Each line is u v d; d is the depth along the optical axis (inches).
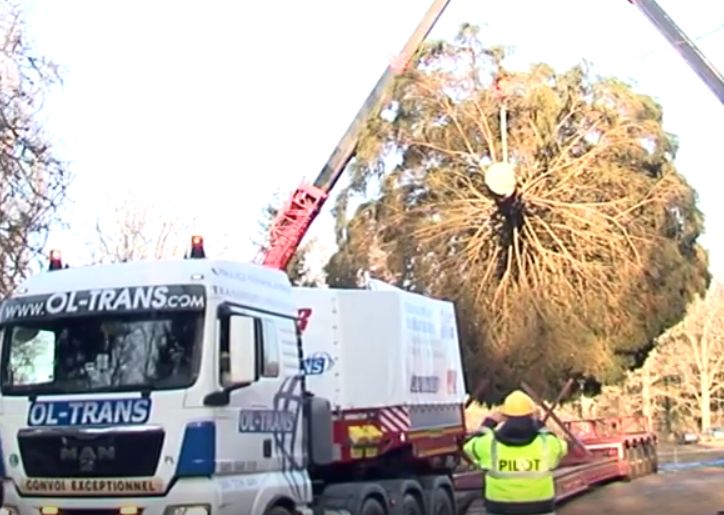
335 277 1221.1
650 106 1201.4
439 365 608.4
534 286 1161.4
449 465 617.6
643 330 1194.0
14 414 391.2
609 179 1177.4
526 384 1142.3
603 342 1173.7
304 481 431.5
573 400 1293.1
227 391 379.2
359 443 511.2
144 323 386.0
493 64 1199.6
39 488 383.2
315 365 513.7
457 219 1177.4
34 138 745.0
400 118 1202.0
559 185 1173.7
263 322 406.9
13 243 730.2
